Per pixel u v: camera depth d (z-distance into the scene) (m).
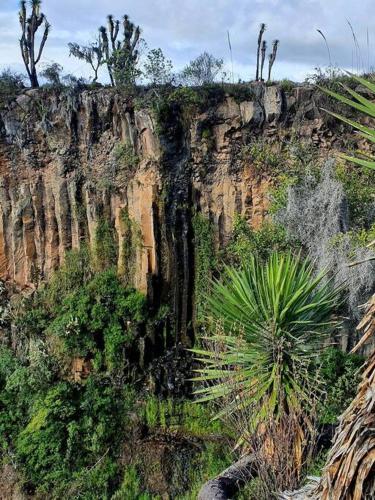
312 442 8.58
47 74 19.14
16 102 18.98
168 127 17.95
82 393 16.89
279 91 17.92
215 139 18.25
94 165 18.83
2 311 18.88
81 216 18.95
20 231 19.20
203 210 18.33
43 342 18.08
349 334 15.36
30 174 19.14
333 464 5.92
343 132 17.69
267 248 15.98
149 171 18.16
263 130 18.19
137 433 16.02
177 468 15.14
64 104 18.75
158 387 17.42
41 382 17.16
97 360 17.62
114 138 18.69
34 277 19.25
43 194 19.16
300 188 15.95
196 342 17.91
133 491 14.91
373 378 5.72
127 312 17.80
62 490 15.11
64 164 18.89
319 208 15.40
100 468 15.27
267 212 17.77
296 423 8.86
